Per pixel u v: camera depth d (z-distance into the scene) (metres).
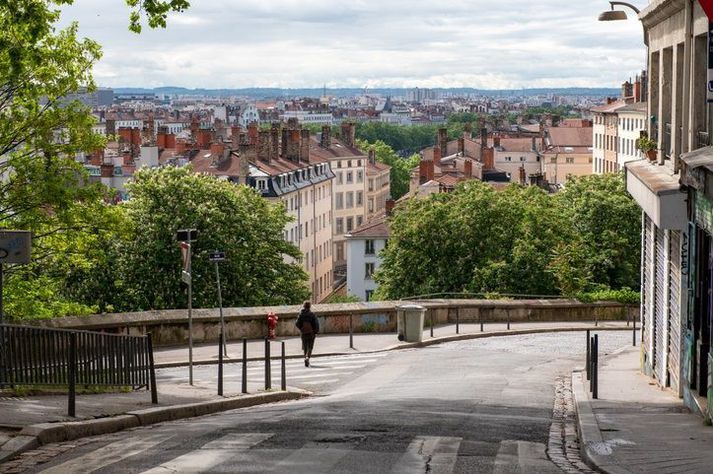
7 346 19.98
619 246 76.62
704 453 15.20
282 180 146.62
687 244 22.33
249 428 17.78
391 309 46.88
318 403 24.23
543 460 15.02
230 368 35.69
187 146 169.88
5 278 43.34
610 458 14.77
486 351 40.94
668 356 25.69
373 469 13.84
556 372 33.31
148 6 26.19
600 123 198.38
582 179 84.06
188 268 28.38
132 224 43.06
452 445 15.96
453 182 182.38
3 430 16.67
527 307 54.94
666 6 26.61
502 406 23.06
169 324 40.03
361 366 36.44
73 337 18.47
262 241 81.94
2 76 38.22
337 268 192.50
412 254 79.38
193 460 14.35
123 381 24.62
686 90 24.83
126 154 178.88
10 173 40.97
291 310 44.53
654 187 22.80
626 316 56.97
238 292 76.94
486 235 77.88
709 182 18.00
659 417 19.52
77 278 74.00
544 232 75.62
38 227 41.44
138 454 14.95
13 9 28.89
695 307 21.22
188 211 76.25
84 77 40.59
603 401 22.59
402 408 22.02
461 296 75.50
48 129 40.41
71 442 16.61
